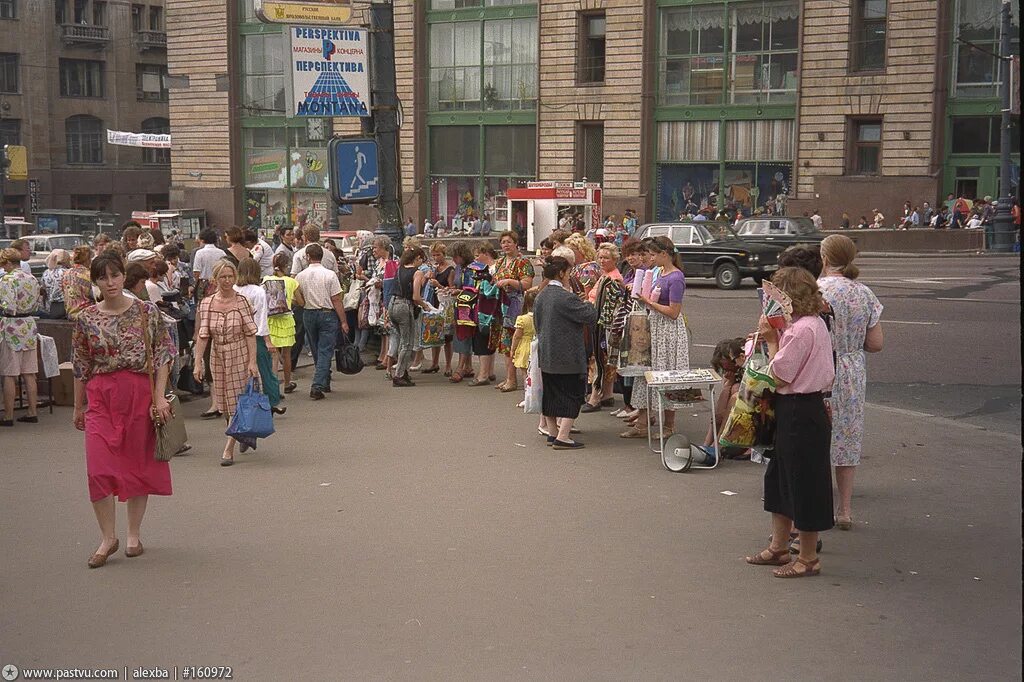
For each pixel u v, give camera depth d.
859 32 41.59
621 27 45.38
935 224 39.41
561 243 12.61
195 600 6.23
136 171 68.81
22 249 11.81
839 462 7.40
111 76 67.94
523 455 9.79
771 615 5.91
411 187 50.25
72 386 12.33
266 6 15.32
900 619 5.85
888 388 13.21
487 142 49.16
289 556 7.00
